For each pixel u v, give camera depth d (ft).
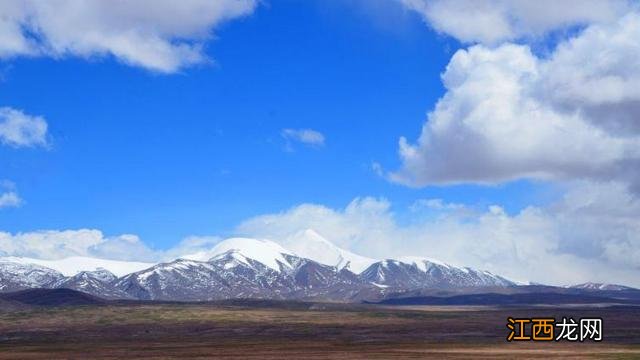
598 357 444.96
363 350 545.85
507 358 449.06
